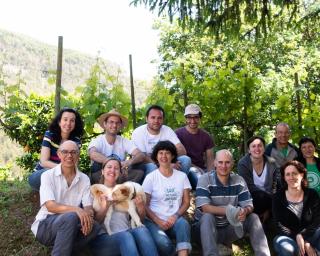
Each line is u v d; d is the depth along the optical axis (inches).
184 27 248.1
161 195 166.1
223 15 247.9
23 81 223.3
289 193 168.9
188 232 156.9
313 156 201.3
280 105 272.8
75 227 139.3
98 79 223.8
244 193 171.3
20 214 182.2
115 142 191.6
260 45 418.6
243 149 302.7
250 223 165.3
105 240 148.9
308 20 295.6
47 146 172.6
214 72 286.4
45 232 142.8
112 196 153.1
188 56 354.9
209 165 216.1
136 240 149.6
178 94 273.7
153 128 199.0
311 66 424.5
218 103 269.7
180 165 192.1
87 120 220.2
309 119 267.7
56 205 144.2
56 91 214.7
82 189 152.9
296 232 166.4
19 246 164.2
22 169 321.1
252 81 268.2
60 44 215.3
